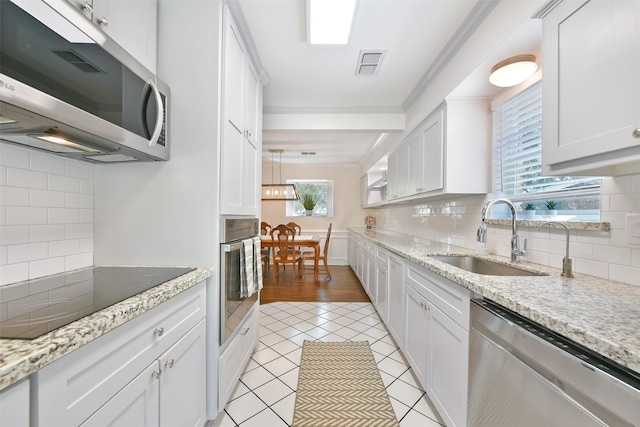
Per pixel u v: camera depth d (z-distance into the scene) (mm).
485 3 1506
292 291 4008
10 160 1043
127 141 1069
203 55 1393
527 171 1771
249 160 1895
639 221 1051
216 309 1394
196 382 1243
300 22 1700
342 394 1688
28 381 543
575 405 696
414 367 1813
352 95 2742
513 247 1612
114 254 1404
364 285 3891
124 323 786
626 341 596
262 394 1682
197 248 1389
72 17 847
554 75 1027
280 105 2986
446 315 1360
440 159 2148
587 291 986
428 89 2420
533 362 837
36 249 1133
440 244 2604
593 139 878
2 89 650
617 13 806
